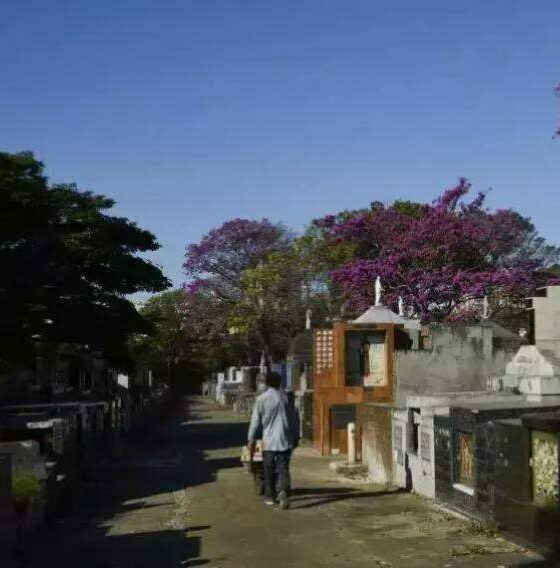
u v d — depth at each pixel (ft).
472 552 28.04
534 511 27.66
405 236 134.41
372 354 70.49
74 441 54.19
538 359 43.09
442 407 38.83
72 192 78.02
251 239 174.60
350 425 55.11
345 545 30.32
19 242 65.98
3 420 52.60
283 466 39.52
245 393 164.14
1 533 26.48
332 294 153.89
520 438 28.81
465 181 139.54
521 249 141.79
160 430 109.91
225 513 38.73
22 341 65.87
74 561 29.58
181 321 211.20
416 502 39.27
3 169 65.62
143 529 35.68
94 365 122.62
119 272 78.28
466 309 125.70
